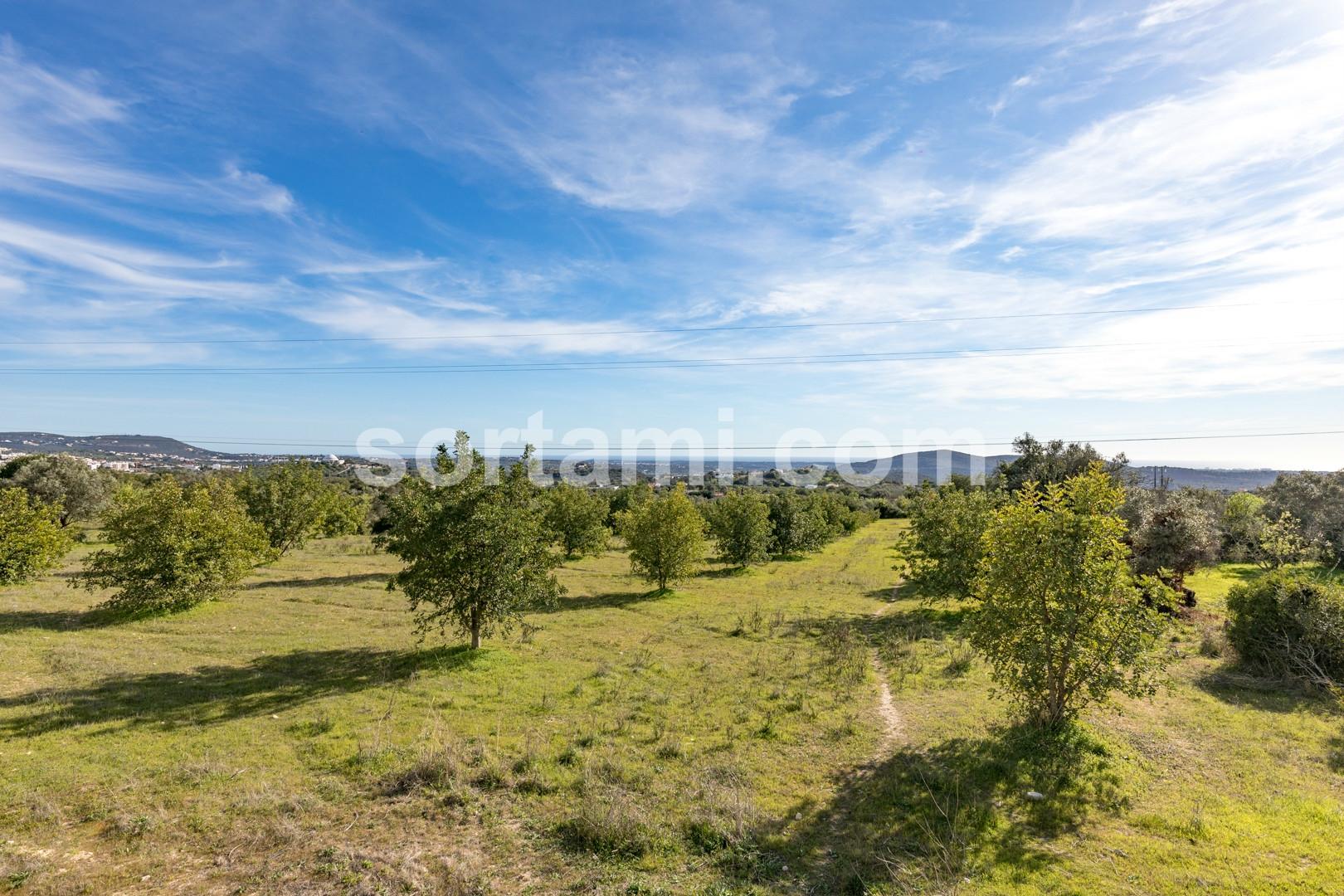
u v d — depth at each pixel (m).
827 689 12.29
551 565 15.31
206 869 6.07
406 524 14.75
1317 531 26.39
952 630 18.17
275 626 17.94
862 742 9.55
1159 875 6.07
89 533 42.94
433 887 5.83
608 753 8.97
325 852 6.37
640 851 6.50
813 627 18.50
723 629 18.20
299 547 31.95
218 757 8.53
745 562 31.67
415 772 7.97
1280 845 6.63
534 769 8.21
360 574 27.72
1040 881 5.98
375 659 14.42
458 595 14.59
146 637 16.31
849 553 41.28
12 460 44.88
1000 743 9.28
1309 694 11.90
